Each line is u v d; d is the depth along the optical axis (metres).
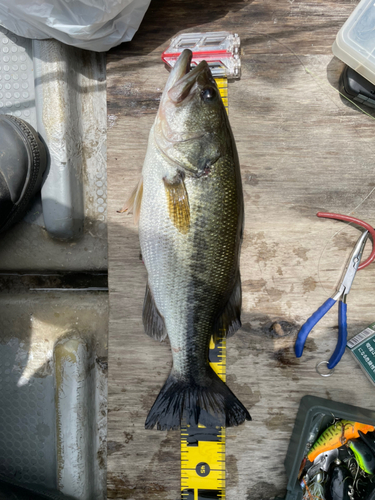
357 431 0.42
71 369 0.47
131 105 0.46
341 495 0.41
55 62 0.46
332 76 0.46
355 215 0.46
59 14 0.43
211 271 0.38
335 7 0.46
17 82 0.49
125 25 0.45
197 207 0.37
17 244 0.50
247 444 0.46
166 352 0.46
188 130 0.37
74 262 0.50
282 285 0.46
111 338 0.46
